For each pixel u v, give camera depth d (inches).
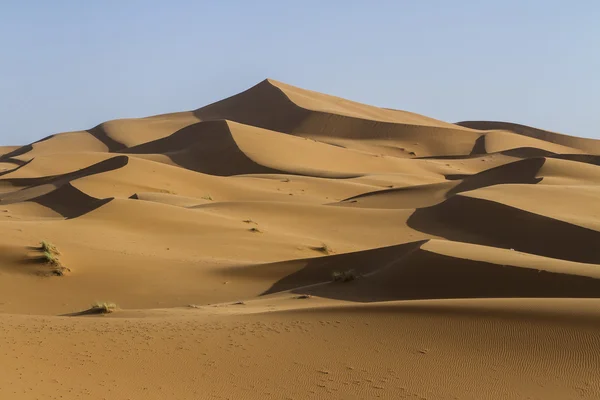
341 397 458.3
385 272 1000.9
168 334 615.8
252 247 1640.0
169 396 455.8
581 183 2738.7
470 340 555.8
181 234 1718.8
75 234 1515.7
